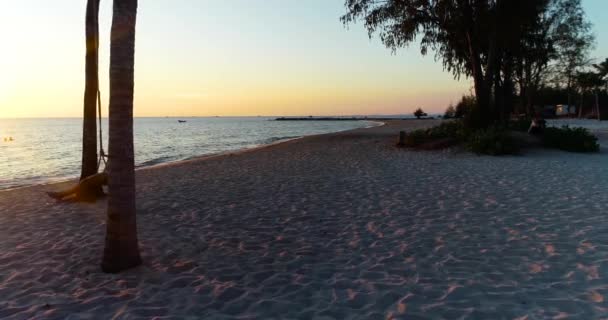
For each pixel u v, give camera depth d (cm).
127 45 484
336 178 1201
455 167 1345
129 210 534
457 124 2150
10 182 1633
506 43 2041
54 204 994
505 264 511
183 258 575
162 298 451
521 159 1523
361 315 399
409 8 2014
